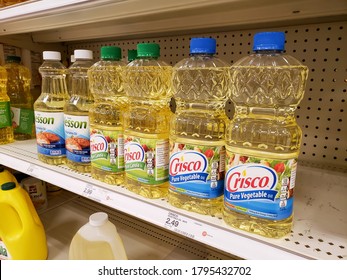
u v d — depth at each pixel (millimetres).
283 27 894
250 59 730
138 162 681
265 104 715
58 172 862
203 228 575
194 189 601
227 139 590
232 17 813
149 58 640
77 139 842
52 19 807
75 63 983
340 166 890
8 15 810
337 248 498
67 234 1218
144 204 670
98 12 700
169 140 650
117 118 800
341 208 648
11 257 1005
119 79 916
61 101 1008
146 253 1102
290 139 591
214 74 793
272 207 508
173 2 592
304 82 725
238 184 531
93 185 770
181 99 826
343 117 857
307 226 568
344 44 817
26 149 1096
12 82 1277
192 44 562
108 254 865
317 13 725
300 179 813
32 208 1069
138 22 950
